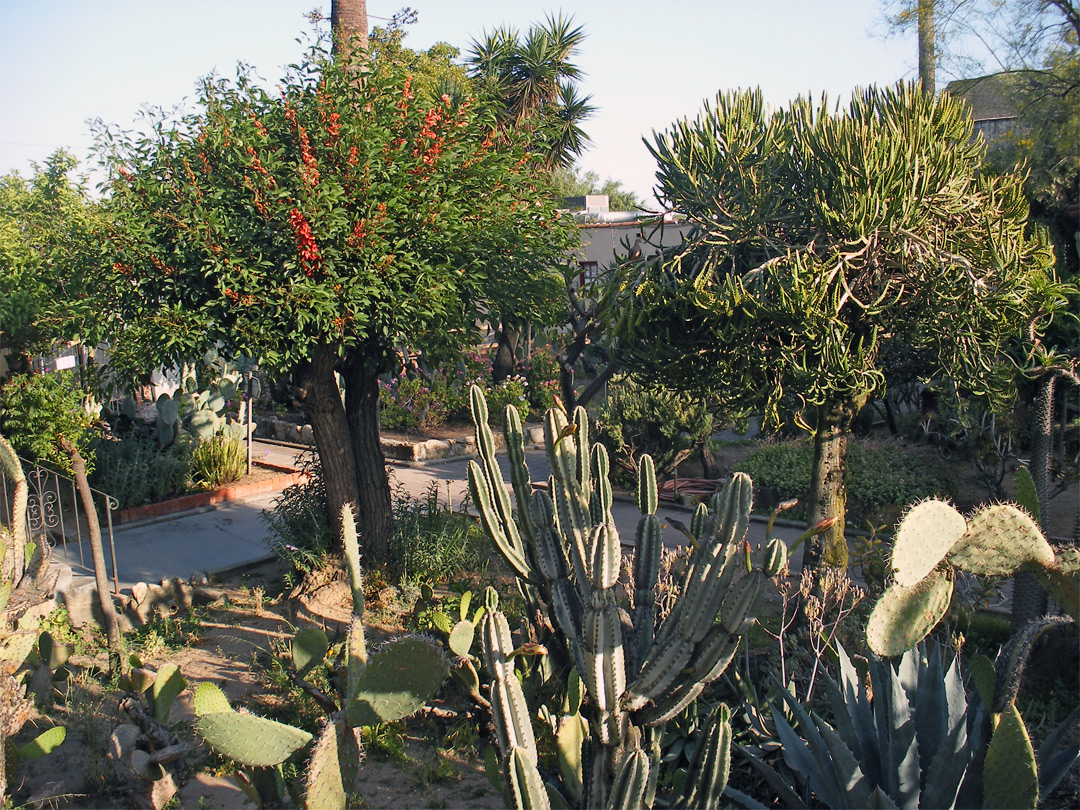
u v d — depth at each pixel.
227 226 7.23
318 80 7.80
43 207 18.61
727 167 7.16
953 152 6.77
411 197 7.55
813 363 6.60
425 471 15.34
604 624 3.86
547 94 21.27
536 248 8.64
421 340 8.12
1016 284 6.51
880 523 10.59
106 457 11.64
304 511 9.42
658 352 7.12
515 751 3.63
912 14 12.70
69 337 8.11
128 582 9.12
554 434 4.54
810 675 6.35
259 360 7.49
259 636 8.15
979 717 4.66
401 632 8.06
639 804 3.87
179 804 5.54
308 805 4.10
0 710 5.30
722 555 3.95
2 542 6.04
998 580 7.29
